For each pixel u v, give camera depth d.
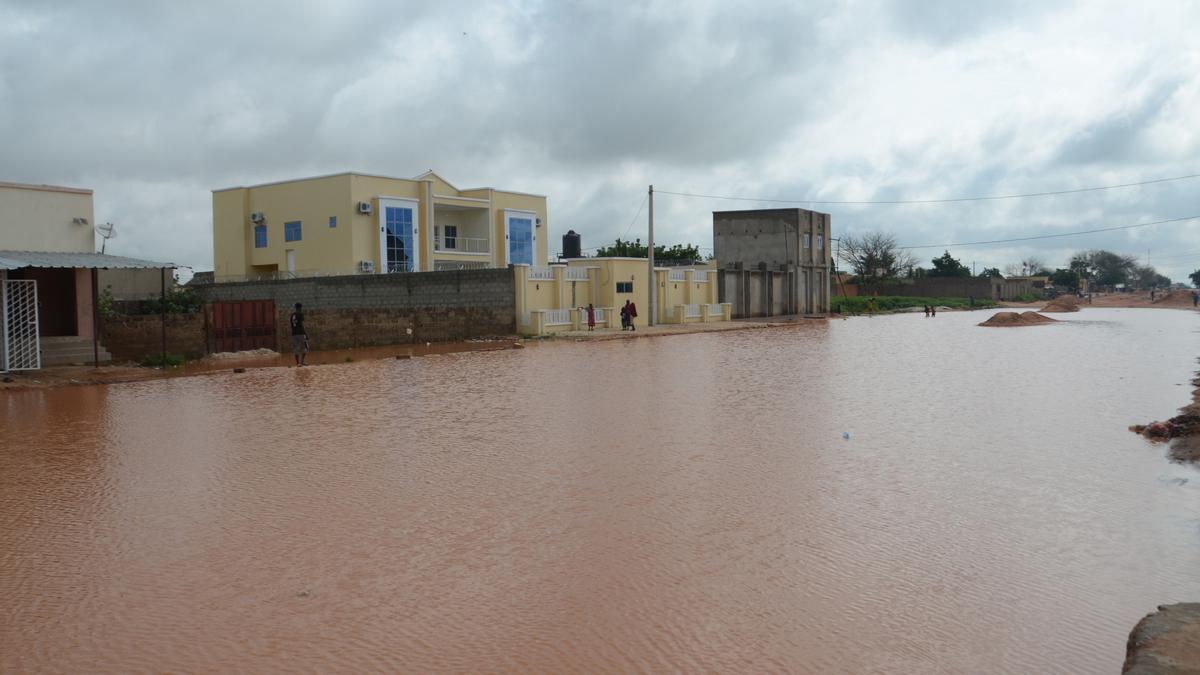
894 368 25.11
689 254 82.25
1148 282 188.75
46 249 26.00
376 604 6.82
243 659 5.86
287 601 6.89
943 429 14.46
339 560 7.86
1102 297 135.00
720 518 9.13
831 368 25.17
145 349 29.67
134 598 6.99
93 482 11.02
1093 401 17.86
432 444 13.35
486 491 10.33
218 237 60.78
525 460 12.08
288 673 5.65
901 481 10.76
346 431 14.62
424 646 6.05
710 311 58.41
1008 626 6.39
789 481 10.75
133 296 45.56
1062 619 6.53
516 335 42.06
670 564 7.69
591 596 6.95
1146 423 15.08
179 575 7.51
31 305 23.86
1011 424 14.98
